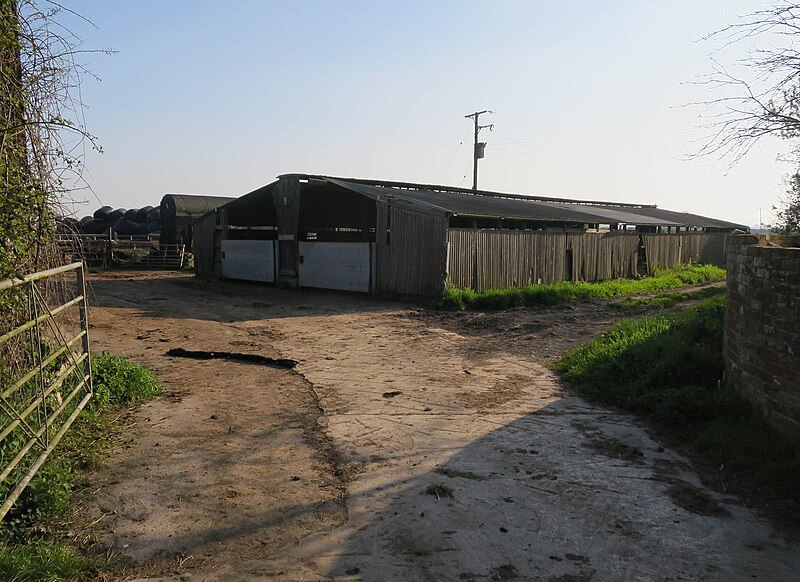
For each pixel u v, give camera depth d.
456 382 7.37
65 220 5.02
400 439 5.26
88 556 3.26
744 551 3.40
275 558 3.28
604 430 5.52
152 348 9.38
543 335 10.77
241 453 4.88
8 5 4.11
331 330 11.41
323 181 18.28
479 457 4.84
